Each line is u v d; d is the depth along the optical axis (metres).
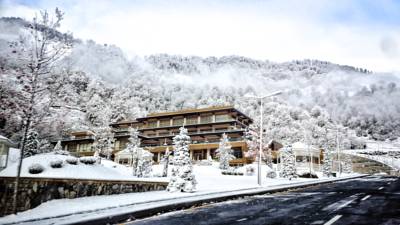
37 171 20.12
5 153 28.70
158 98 199.75
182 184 22.50
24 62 13.89
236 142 78.75
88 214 12.02
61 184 16.28
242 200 18.44
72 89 16.20
